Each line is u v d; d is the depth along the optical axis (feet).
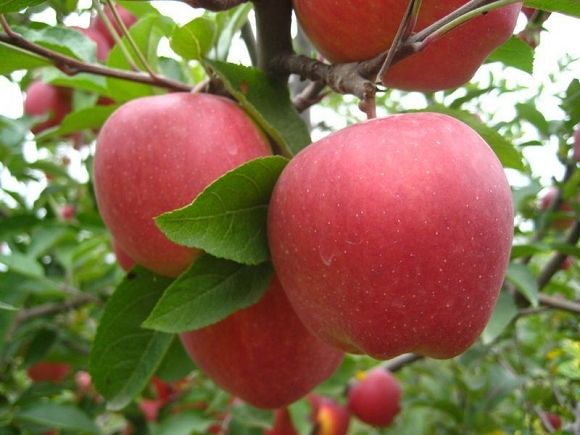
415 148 0.66
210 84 0.93
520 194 1.48
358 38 0.76
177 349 1.26
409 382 2.55
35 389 1.59
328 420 1.72
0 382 1.88
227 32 1.02
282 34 0.89
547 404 1.46
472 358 1.69
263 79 0.91
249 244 0.78
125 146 0.82
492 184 0.68
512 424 1.78
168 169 0.80
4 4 0.69
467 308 0.67
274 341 0.90
